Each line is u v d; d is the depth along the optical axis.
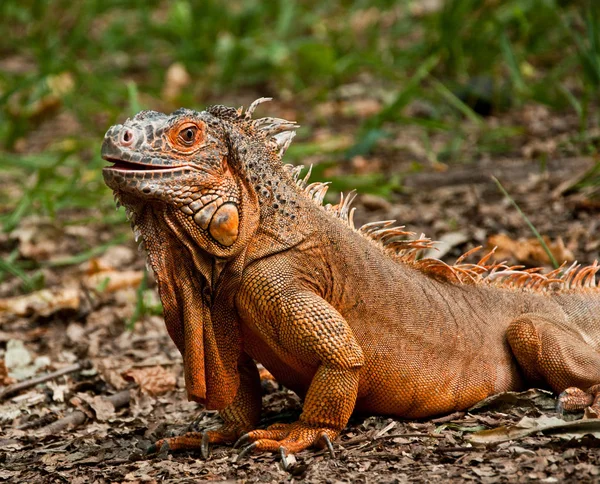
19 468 8.45
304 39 27.19
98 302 13.79
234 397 8.52
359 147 18.25
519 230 14.08
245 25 27.92
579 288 9.61
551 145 17.06
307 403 7.95
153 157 7.57
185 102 22.56
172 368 11.19
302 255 8.12
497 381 8.82
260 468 7.66
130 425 9.62
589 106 19.59
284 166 8.41
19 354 11.97
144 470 7.93
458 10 22.66
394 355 8.38
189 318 7.94
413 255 9.04
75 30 28.70
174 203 7.65
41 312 13.48
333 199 16.05
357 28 28.22
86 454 8.62
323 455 7.81
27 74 24.39
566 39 23.23
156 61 27.55
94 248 16.25
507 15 23.64
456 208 15.24
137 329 12.80
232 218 7.81
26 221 16.95
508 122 19.61
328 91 23.83
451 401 8.62
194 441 8.38
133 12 32.16
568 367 8.48
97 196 17.41
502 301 9.19
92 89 23.56
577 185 15.12
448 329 8.63
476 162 17.22
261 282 7.89
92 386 10.83
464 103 20.55
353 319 8.31
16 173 18.86
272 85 25.53
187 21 27.70
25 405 10.36
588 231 13.60
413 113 21.25
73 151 17.14
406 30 26.58
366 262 8.46
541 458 7.30
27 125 22.64
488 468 7.25
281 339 7.96
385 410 8.60
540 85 20.45
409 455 7.70
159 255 7.88
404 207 15.68
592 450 7.48
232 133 7.99
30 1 31.30
